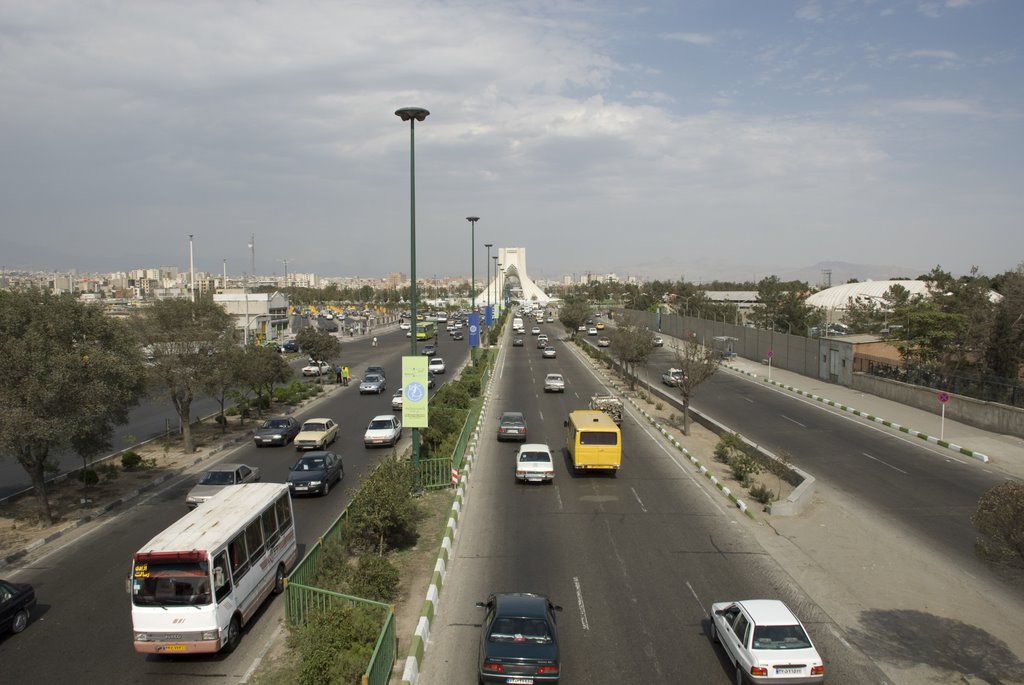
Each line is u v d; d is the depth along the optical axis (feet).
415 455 78.69
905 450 102.58
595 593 50.93
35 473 68.28
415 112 77.77
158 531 67.62
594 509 73.20
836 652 42.50
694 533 65.41
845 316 283.79
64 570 57.31
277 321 315.17
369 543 58.95
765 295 357.00
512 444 108.68
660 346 284.20
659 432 118.52
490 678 36.40
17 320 68.23
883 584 53.67
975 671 40.34
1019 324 130.82
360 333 364.17
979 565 57.82
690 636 44.21
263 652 42.63
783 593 51.57
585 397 157.07
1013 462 93.86
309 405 150.30
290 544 55.11
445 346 288.92
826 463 94.38
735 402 149.59
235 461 97.55
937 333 148.05
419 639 41.42
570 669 39.78
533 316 488.85
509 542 62.39
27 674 40.04
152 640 40.09
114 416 79.41
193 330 100.73
